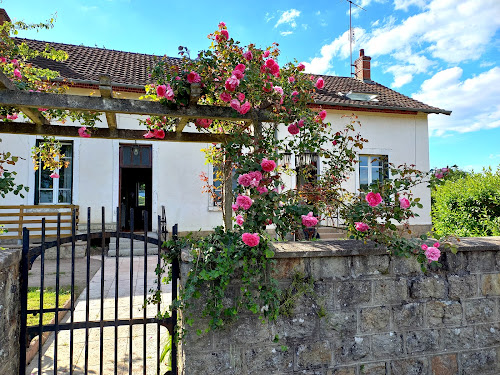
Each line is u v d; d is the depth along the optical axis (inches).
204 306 99.6
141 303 201.2
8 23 175.0
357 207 117.0
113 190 400.5
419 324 118.0
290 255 105.0
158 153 413.7
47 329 95.4
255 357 103.3
